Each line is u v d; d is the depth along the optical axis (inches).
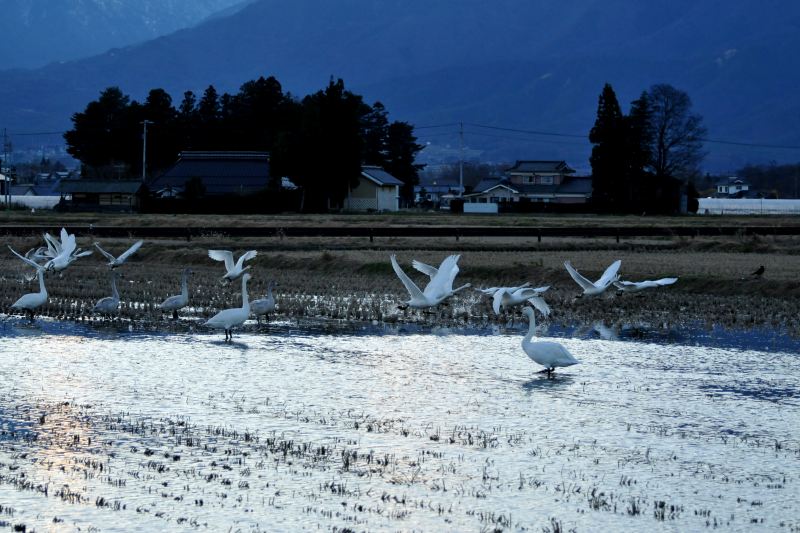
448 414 887.7
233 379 1010.1
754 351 1165.7
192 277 1809.8
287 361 1101.7
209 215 3858.3
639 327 1323.8
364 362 1101.1
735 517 660.1
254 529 629.9
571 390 978.7
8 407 893.2
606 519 654.5
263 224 3024.1
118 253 2126.0
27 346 1173.1
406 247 2220.7
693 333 1280.8
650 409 908.6
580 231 2539.4
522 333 1290.6
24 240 2341.3
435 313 1439.5
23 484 699.4
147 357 1116.5
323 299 1555.1
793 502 685.9
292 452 775.7
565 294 1592.0
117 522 639.1
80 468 735.7
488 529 636.1
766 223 3304.6
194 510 659.4
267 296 1485.0
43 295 1368.1
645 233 2559.1
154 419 861.2
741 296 1560.0
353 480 717.3
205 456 764.0
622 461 764.6
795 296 1537.9
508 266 1806.1
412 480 719.1
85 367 1059.3
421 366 1083.9
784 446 802.8
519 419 874.1
